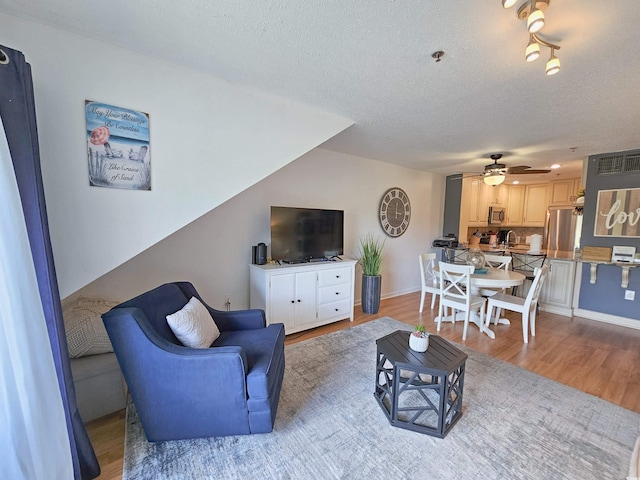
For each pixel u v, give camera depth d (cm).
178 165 186
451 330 345
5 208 104
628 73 175
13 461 107
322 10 128
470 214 593
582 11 123
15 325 106
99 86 159
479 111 242
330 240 368
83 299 224
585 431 175
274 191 350
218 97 197
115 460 154
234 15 133
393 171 486
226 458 153
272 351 186
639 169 351
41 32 144
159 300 187
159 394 156
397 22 134
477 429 176
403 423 177
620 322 365
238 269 327
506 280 314
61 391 131
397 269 514
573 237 536
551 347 298
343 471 146
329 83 199
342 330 338
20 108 118
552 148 356
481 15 128
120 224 170
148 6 128
